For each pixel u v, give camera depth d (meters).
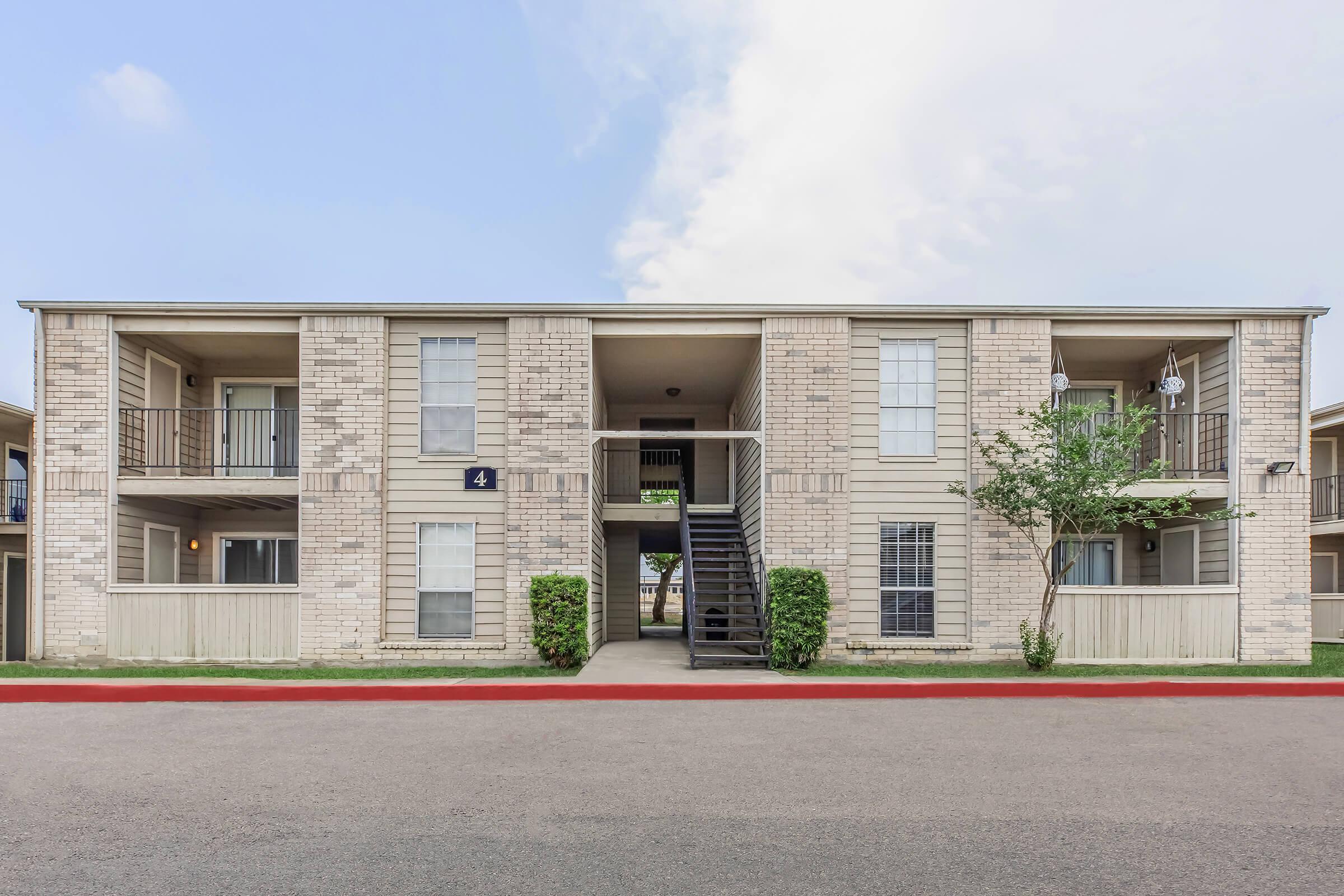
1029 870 4.62
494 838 5.10
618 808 5.66
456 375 13.10
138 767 6.74
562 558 12.67
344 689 9.89
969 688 10.04
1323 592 18.42
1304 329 12.99
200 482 12.97
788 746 7.42
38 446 12.66
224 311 12.79
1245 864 4.73
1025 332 12.98
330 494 12.70
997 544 12.78
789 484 12.79
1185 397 14.27
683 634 21.31
